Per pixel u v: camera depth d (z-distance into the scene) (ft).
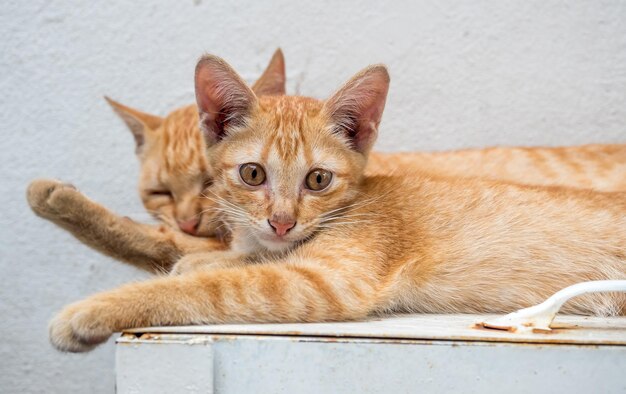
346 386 1.61
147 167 2.45
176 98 2.70
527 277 2.06
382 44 2.66
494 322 1.73
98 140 2.70
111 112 2.70
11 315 2.70
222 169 2.10
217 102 2.10
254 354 1.61
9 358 2.70
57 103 2.70
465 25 2.64
